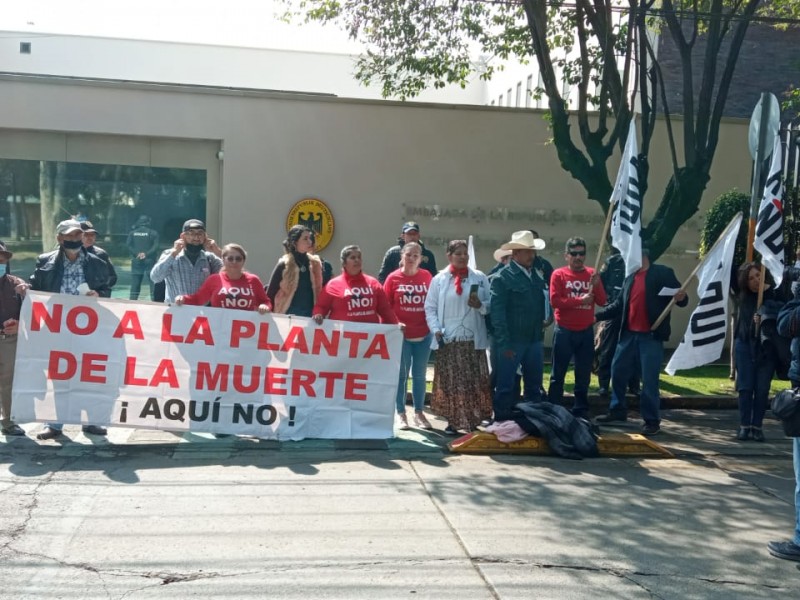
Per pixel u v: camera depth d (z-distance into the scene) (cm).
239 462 725
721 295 855
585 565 509
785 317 545
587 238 1429
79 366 782
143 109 1338
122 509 590
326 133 1372
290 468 709
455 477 695
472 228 1406
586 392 896
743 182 1454
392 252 1002
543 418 784
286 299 865
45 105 1316
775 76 1797
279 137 1365
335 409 816
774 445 851
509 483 681
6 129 1322
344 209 1382
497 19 1322
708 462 779
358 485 664
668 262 1455
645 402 871
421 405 882
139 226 1366
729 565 518
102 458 725
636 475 723
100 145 1348
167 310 794
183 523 564
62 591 452
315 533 550
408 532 557
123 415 789
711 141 1084
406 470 712
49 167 1339
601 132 1113
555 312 888
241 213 1365
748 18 1045
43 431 798
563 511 613
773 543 541
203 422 797
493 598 457
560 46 1398
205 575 478
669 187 1106
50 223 1344
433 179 1394
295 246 871
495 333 813
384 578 479
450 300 834
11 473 672
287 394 808
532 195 1414
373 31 1312
